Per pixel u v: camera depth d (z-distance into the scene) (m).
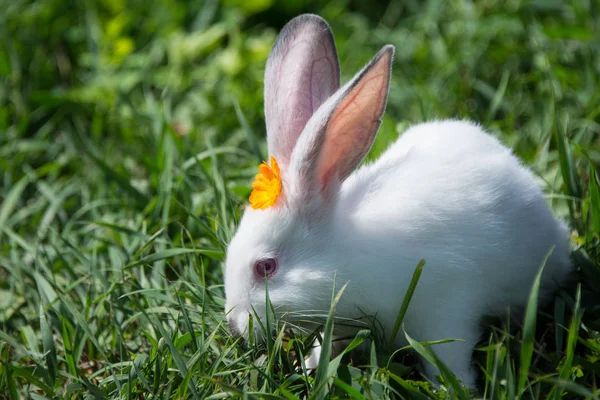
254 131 8.28
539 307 6.04
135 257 6.20
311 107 6.01
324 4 10.13
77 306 6.33
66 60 9.57
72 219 7.36
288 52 5.98
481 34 8.88
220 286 5.99
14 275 6.59
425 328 5.49
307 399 4.83
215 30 9.55
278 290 5.43
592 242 6.14
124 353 5.68
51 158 8.43
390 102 8.37
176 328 5.36
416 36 9.23
